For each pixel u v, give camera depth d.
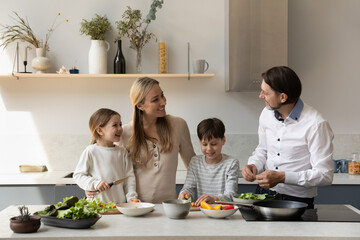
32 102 4.08
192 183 2.71
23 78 4.07
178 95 4.08
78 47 4.07
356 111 4.07
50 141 4.08
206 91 4.09
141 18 4.05
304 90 4.08
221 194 2.52
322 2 4.07
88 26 3.87
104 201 2.54
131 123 2.70
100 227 1.84
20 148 4.07
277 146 2.44
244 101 4.07
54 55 4.07
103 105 4.09
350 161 3.84
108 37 4.06
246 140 4.07
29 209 2.25
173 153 2.60
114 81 4.08
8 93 4.07
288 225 1.87
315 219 1.98
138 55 3.95
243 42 3.74
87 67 4.08
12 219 1.79
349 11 4.06
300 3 4.07
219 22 4.07
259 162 2.60
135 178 2.58
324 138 2.31
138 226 1.85
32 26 4.07
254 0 3.71
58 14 4.06
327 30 4.07
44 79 4.07
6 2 4.05
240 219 1.99
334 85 4.07
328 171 2.27
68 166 4.08
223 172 2.66
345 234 1.71
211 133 2.65
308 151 2.38
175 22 4.07
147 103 2.49
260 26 3.72
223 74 4.09
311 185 2.26
